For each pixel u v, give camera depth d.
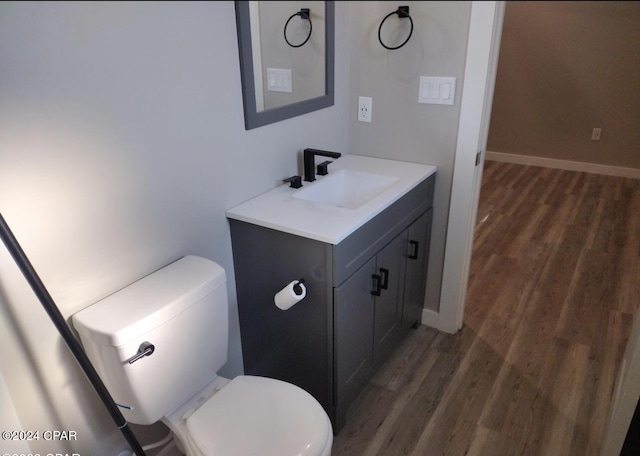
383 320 1.83
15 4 0.91
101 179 1.15
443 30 1.75
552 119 3.63
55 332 1.14
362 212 1.51
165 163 1.30
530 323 2.24
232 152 1.52
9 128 0.95
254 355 1.79
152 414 1.23
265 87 1.60
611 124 3.14
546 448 1.58
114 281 1.24
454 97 1.82
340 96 2.02
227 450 1.15
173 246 1.39
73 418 1.24
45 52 0.97
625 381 1.34
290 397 1.30
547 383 1.87
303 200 1.63
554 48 3.52
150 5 1.16
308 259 1.44
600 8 3.14
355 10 1.90
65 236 1.10
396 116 1.99
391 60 1.91
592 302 2.36
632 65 3.00
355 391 1.74
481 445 1.61
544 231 3.02
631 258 2.67
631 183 2.95
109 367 1.13
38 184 1.02
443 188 1.99
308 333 1.57
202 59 1.33
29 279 0.91
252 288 1.65
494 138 4.12
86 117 1.08
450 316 2.18
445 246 2.08
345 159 2.12
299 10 1.66
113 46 1.10
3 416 1.06
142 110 1.20
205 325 1.32
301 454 1.13
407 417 1.73
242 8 1.40
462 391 1.85
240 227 1.56
